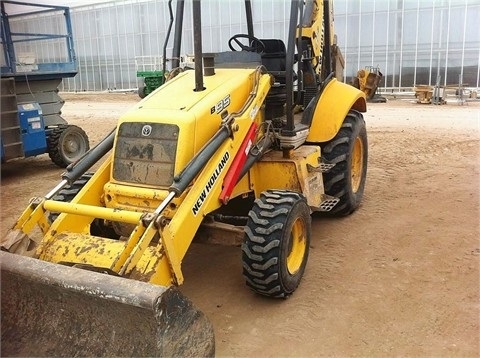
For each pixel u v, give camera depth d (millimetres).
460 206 5613
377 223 5215
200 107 3580
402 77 19266
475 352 3111
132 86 26672
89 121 14117
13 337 2783
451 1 17750
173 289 2461
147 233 2893
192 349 2566
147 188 3463
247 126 3871
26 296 2807
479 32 17516
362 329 3385
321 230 5102
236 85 3992
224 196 3518
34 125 8055
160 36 24859
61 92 28578
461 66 18125
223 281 4145
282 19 20859
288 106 4312
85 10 27203
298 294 3861
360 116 5512
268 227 3525
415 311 3566
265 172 4367
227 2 22125
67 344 2670
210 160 3484
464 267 4176
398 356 3102
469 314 3506
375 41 19500
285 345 3254
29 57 9062
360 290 3881
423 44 18594
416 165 7527
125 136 3605
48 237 3287
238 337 3361
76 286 2541
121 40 26406
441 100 15711
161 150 3457
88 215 3178
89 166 3658
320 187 4770
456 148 8539
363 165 5727
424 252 4484
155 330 2418
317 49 5117
